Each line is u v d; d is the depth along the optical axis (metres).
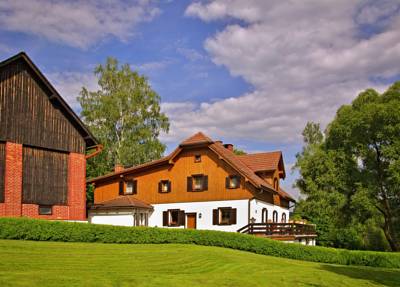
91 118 54.53
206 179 43.06
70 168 31.48
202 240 31.98
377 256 33.69
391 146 38.62
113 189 47.31
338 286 23.03
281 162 49.78
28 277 17.03
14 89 28.91
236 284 20.47
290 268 26.42
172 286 18.72
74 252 23.12
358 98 43.34
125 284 18.09
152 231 30.06
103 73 56.09
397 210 40.81
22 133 28.94
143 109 55.56
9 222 24.42
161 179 45.16
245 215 40.72
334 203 43.25
